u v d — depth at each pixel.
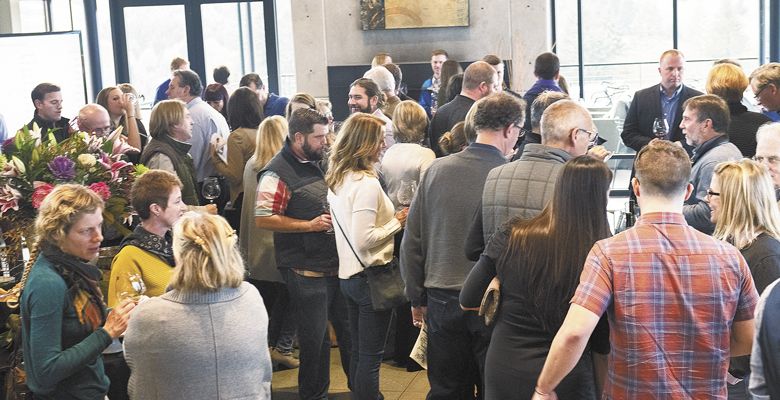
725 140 4.36
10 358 3.63
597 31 10.72
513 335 2.89
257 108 5.83
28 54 10.00
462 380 3.63
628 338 2.56
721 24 10.45
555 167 3.17
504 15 10.43
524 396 2.86
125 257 3.46
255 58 11.52
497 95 3.56
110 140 4.21
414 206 3.67
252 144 5.74
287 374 5.33
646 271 2.55
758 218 3.11
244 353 2.77
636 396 2.57
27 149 3.92
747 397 3.18
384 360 5.55
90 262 3.46
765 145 3.80
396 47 10.72
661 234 2.58
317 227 4.32
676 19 10.54
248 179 5.06
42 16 11.40
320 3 10.73
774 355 2.20
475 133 3.94
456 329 3.52
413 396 4.93
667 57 6.50
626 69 10.73
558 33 10.82
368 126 4.08
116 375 3.53
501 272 2.89
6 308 3.83
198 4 11.46
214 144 5.93
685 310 2.53
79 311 3.00
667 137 5.95
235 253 2.80
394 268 4.13
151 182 3.49
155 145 5.00
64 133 6.23
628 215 5.45
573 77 10.86
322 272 4.39
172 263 3.51
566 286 2.74
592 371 2.83
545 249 2.78
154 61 11.65
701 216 4.20
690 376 2.55
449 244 3.51
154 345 2.71
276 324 5.40
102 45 11.66
